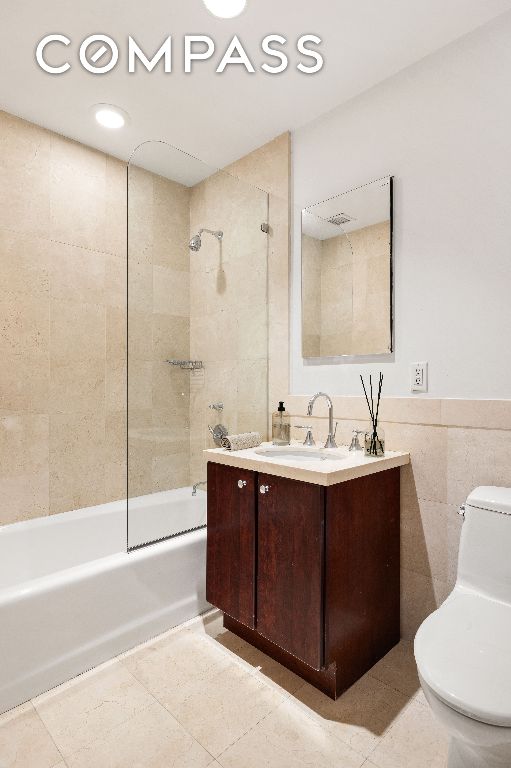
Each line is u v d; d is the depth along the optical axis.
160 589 1.79
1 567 1.91
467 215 1.60
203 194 2.27
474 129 1.58
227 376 2.28
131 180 2.03
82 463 2.34
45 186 2.20
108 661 1.61
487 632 1.13
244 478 1.65
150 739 1.27
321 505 1.37
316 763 1.20
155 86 1.89
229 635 1.79
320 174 2.08
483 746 0.91
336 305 2.00
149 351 2.04
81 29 1.61
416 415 1.72
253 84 1.88
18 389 2.11
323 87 1.89
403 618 1.77
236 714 1.37
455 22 1.55
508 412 1.49
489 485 1.54
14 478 2.10
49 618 1.46
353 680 1.51
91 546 2.19
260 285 2.30
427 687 0.96
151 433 2.01
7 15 1.53
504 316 1.51
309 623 1.40
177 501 2.02
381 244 1.83
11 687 1.38
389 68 1.78
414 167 1.74
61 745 1.25
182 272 2.20
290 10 1.52
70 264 2.29
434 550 1.68
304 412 2.12
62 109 2.05
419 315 1.73
